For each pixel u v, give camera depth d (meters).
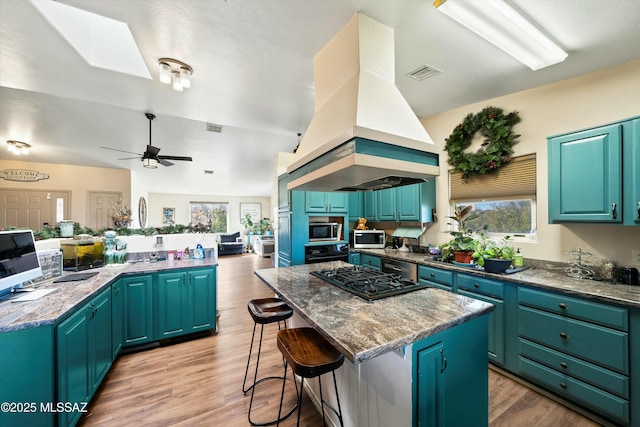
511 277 2.07
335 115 1.58
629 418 1.51
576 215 1.93
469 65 1.96
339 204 3.89
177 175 7.47
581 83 2.14
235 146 5.28
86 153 5.28
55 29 1.67
